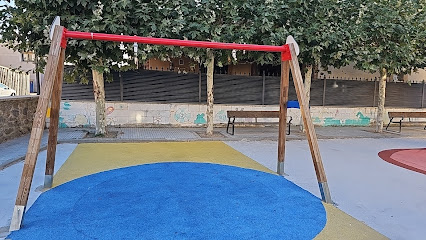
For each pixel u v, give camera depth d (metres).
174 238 2.93
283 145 5.28
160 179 4.80
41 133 3.27
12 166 5.27
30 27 6.64
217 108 11.25
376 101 13.33
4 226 3.11
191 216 3.44
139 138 8.20
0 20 6.76
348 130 11.57
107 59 7.22
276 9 7.76
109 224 3.20
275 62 8.98
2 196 3.88
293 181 4.91
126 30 6.56
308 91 9.84
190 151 7.02
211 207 3.72
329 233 3.12
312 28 7.94
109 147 7.18
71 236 2.93
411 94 13.98
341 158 6.65
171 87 10.76
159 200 3.91
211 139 8.50
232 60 8.40
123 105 10.32
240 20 8.16
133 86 10.38
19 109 7.89
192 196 4.09
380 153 7.31
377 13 8.64
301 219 3.45
